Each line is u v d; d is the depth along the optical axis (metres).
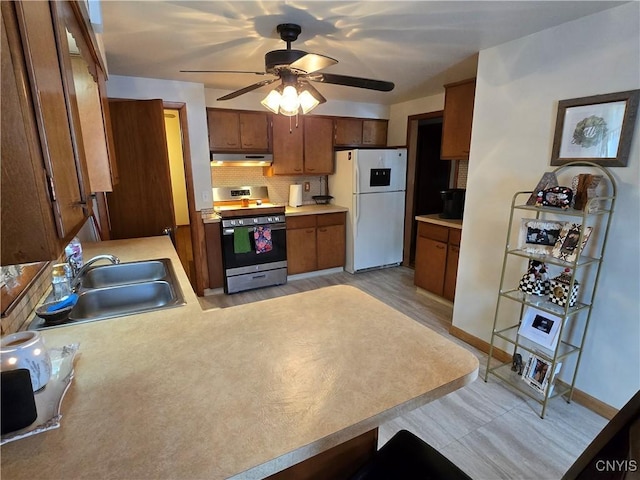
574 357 2.11
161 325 1.25
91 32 1.51
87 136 1.87
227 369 0.98
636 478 0.53
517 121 2.25
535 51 2.11
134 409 0.81
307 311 1.36
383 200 4.58
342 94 4.09
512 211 2.13
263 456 0.69
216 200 4.27
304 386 0.90
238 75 3.18
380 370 0.97
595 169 1.91
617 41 1.75
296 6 1.74
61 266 1.47
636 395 0.63
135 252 2.36
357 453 1.20
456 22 1.94
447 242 3.45
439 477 0.97
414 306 3.54
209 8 1.77
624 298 1.87
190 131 3.57
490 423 1.95
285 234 4.11
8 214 0.63
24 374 0.73
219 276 3.92
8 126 0.60
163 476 0.64
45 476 0.64
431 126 4.98
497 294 2.53
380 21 1.95
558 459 1.71
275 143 4.21
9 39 0.57
